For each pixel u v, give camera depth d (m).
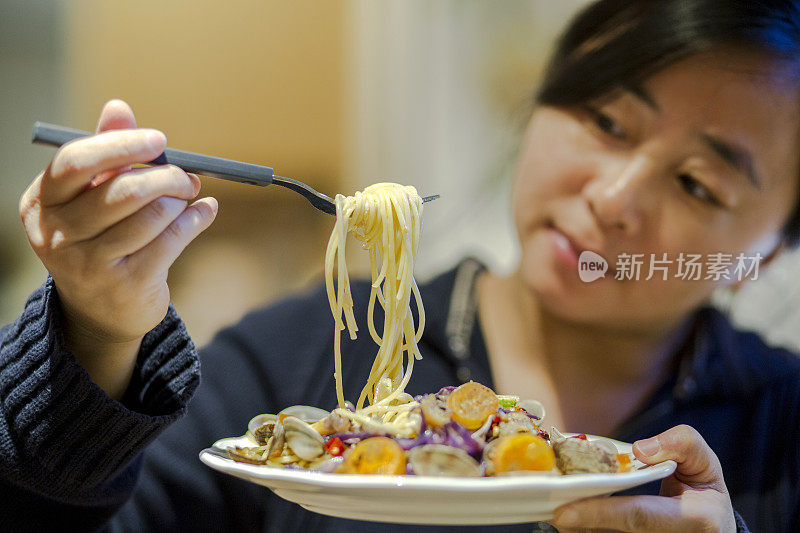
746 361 1.53
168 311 0.92
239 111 2.32
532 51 1.84
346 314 0.94
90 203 0.68
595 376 1.57
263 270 2.40
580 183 1.54
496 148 1.93
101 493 0.89
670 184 1.48
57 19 2.56
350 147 2.27
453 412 0.77
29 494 0.86
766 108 1.42
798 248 1.52
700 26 1.41
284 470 0.68
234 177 0.79
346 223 0.93
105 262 0.70
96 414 0.80
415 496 0.63
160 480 1.39
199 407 1.50
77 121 2.40
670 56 1.43
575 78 1.53
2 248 2.66
